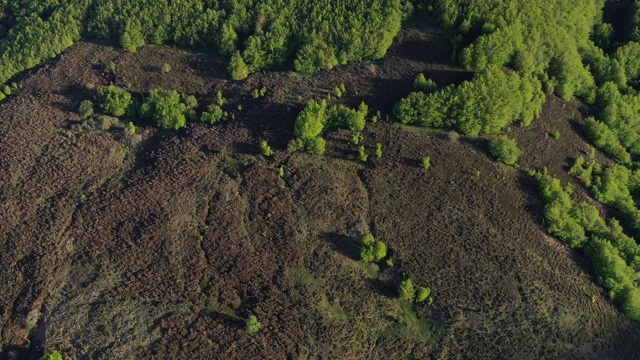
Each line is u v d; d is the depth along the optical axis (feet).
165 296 230.07
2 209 264.11
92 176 279.49
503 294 227.61
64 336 220.64
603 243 243.60
